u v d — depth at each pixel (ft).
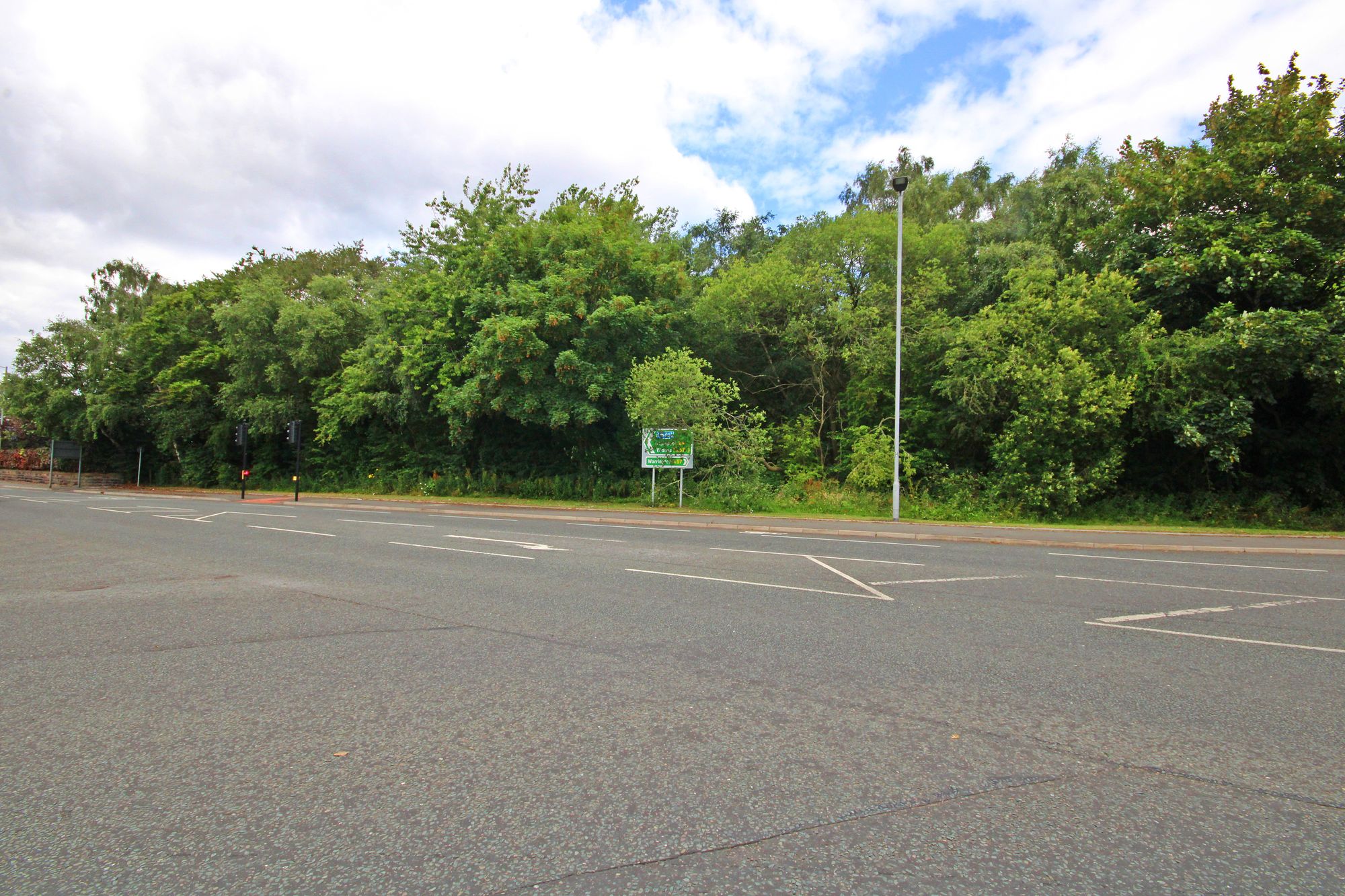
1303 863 10.46
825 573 36.42
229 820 11.41
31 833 11.00
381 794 12.30
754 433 84.74
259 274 160.45
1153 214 91.04
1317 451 87.20
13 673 19.13
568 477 104.83
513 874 9.96
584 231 97.91
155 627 24.27
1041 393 78.79
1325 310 77.05
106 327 182.70
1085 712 16.57
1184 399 80.48
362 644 22.04
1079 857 10.54
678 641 22.62
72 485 173.47
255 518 70.33
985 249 104.42
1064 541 54.08
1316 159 83.46
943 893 9.59
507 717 15.89
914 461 90.17
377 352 116.98
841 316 96.68
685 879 9.88
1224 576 38.17
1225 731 15.58
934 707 16.81
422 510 83.10
